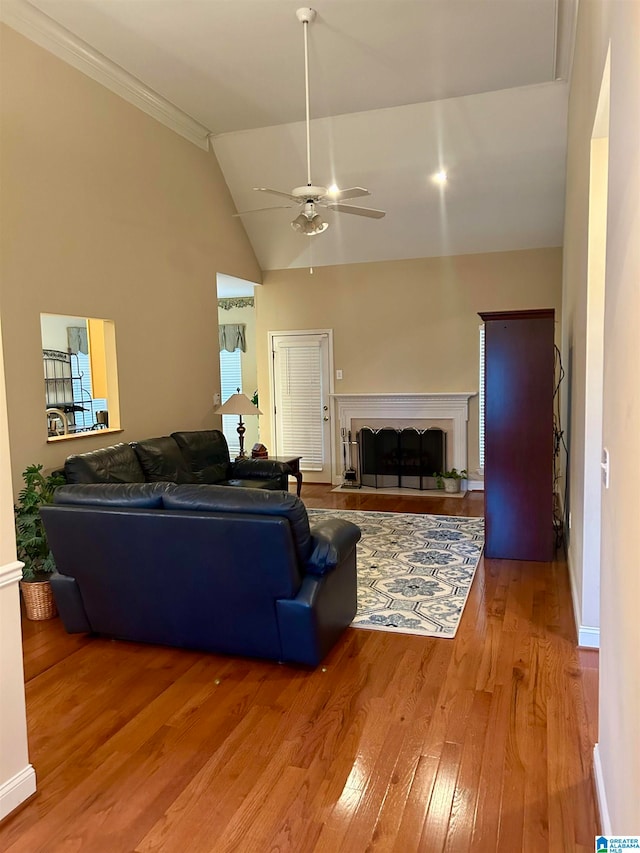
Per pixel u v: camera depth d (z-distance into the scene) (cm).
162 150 551
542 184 607
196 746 242
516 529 469
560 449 587
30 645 339
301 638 294
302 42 432
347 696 278
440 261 727
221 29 414
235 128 598
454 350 734
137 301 522
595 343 312
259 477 606
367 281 761
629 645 151
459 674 296
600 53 238
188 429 601
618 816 166
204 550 292
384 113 555
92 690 288
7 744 208
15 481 397
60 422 790
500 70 480
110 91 480
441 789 214
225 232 677
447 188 629
